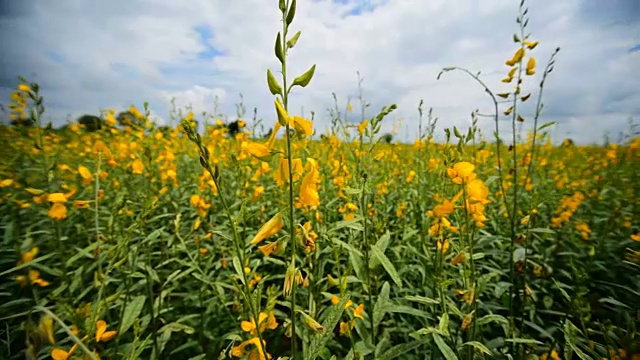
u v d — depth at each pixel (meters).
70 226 3.14
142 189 3.62
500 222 3.72
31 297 2.47
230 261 2.83
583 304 1.76
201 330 2.37
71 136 6.98
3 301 2.42
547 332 2.40
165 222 3.55
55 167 3.28
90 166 5.44
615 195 4.52
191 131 1.16
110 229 2.05
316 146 5.17
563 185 5.27
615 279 2.88
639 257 2.53
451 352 1.51
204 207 2.99
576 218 4.10
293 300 1.21
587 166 6.72
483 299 2.78
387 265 1.65
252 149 1.14
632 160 5.82
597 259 3.11
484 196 1.71
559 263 3.24
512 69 2.70
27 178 3.52
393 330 2.27
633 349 1.52
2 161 3.79
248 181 3.97
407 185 4.30
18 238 2.56
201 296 2.42
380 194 3.75
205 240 3.28
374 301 2.32
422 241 2.32
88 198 3.87
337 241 1.93
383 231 2.78
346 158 3.80
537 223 3.70
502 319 1.73
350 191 1.90
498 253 2.84
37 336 1.03
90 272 2.57
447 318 1.57
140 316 2.35
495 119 2.75
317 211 2.74
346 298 1.26
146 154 3.24
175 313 2.66
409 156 5.94
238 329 1.97
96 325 1.49
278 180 1.28
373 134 2.27
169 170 3.87
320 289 2.11
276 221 1.16
